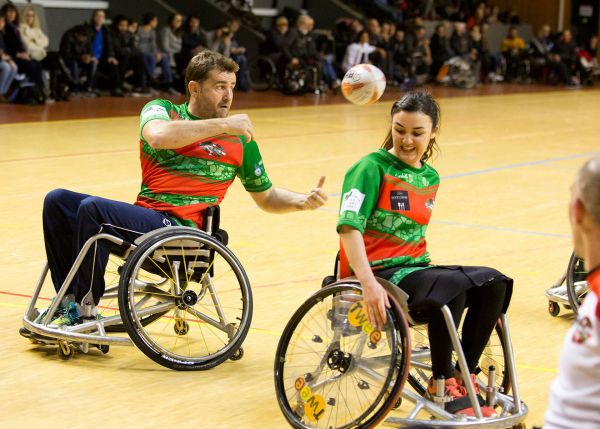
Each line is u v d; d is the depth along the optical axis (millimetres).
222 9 22453
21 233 7402
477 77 24938
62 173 10055
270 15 24297
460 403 3693
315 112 17391
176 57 19203
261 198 4957
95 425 3986
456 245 7512
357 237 3684
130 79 18703
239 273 4730
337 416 3738
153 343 4578
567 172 11352
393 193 3828
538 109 19250
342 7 24875
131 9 21781
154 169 4852
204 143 4793
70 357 4766
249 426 4035
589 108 19719
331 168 11062
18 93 16438
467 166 11594
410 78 23156
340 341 3732
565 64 26391
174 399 4309
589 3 30172
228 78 4781
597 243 2193
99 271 4672
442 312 3596
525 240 7738
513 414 3711
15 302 5691
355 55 21734
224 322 4828
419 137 3826
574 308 5441
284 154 12086
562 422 2186
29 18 16656
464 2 27234
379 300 3549
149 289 4805
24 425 3961
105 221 4594
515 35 26672
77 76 17578
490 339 4207
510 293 3781
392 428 3992
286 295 6000
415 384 4191
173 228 4566
